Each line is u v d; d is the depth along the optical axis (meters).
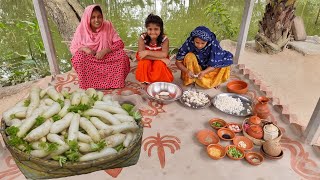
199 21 6.35
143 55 3.11
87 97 2.26
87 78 3.19
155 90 3.14
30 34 4.58
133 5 7.13
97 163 1.84
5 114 2.10
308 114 3.29
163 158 2.31
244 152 2.35
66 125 1.99
